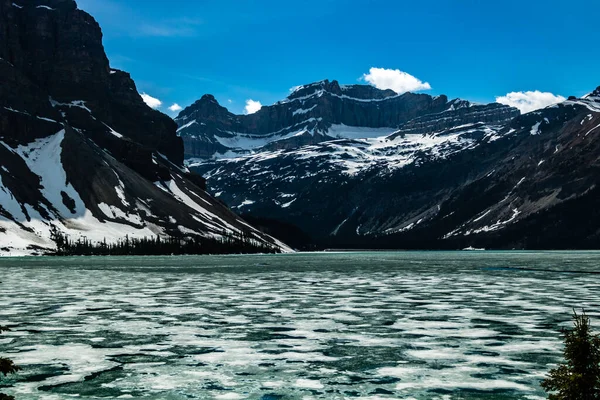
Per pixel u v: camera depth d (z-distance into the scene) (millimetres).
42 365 24469
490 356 25953
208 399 19594
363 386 21156
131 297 53781
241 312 41719
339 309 43500
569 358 14492
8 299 51844
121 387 21062
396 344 28781
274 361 25109
